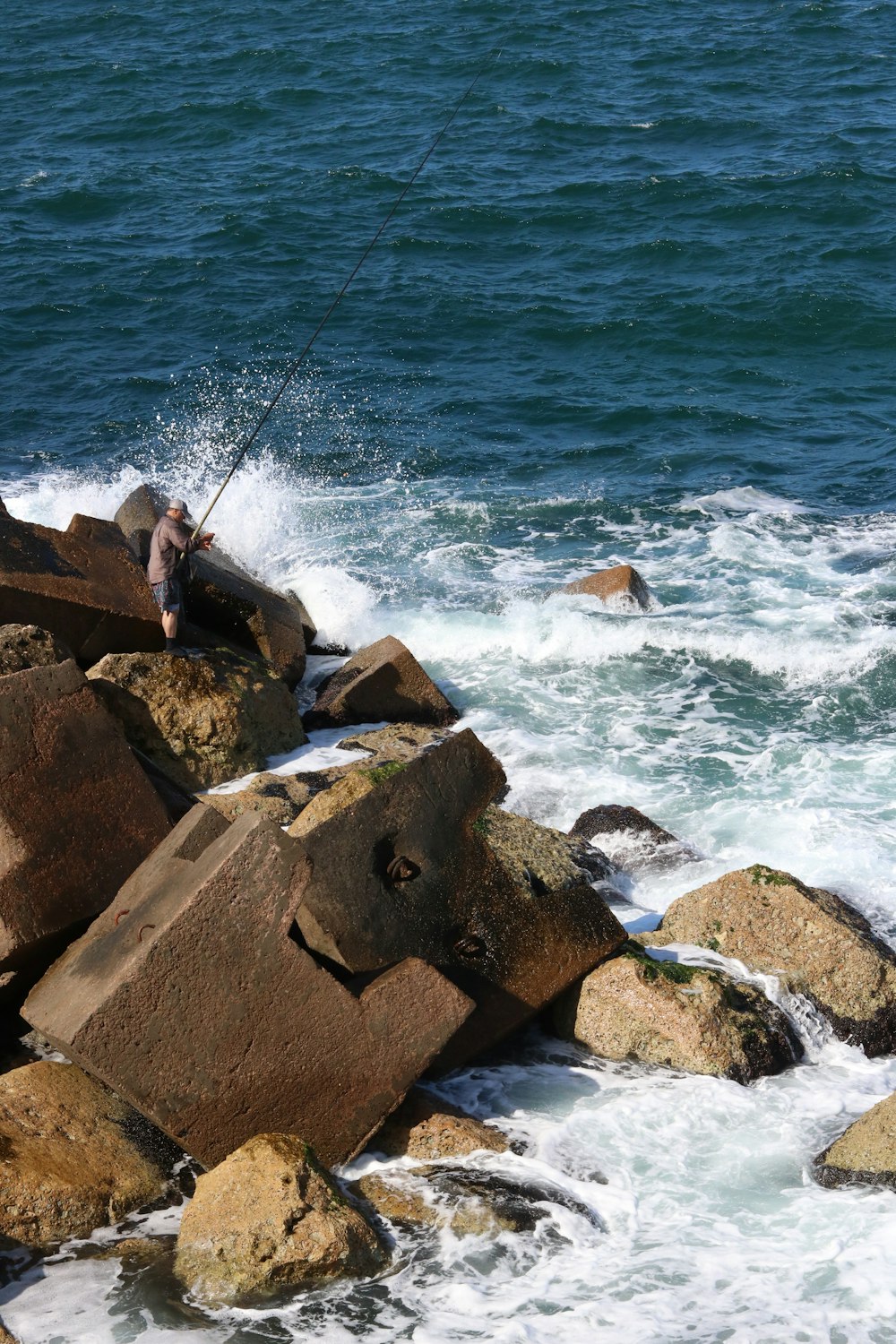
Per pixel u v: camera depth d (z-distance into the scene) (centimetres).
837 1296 808
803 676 1792
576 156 4297
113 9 6525
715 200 3859
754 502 2372
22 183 4297
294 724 1603
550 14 5869
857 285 3300
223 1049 895
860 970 1124
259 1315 805
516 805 1486
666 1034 1049
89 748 1054
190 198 4106
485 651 1883
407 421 2778
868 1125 932
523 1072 1055
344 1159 931
